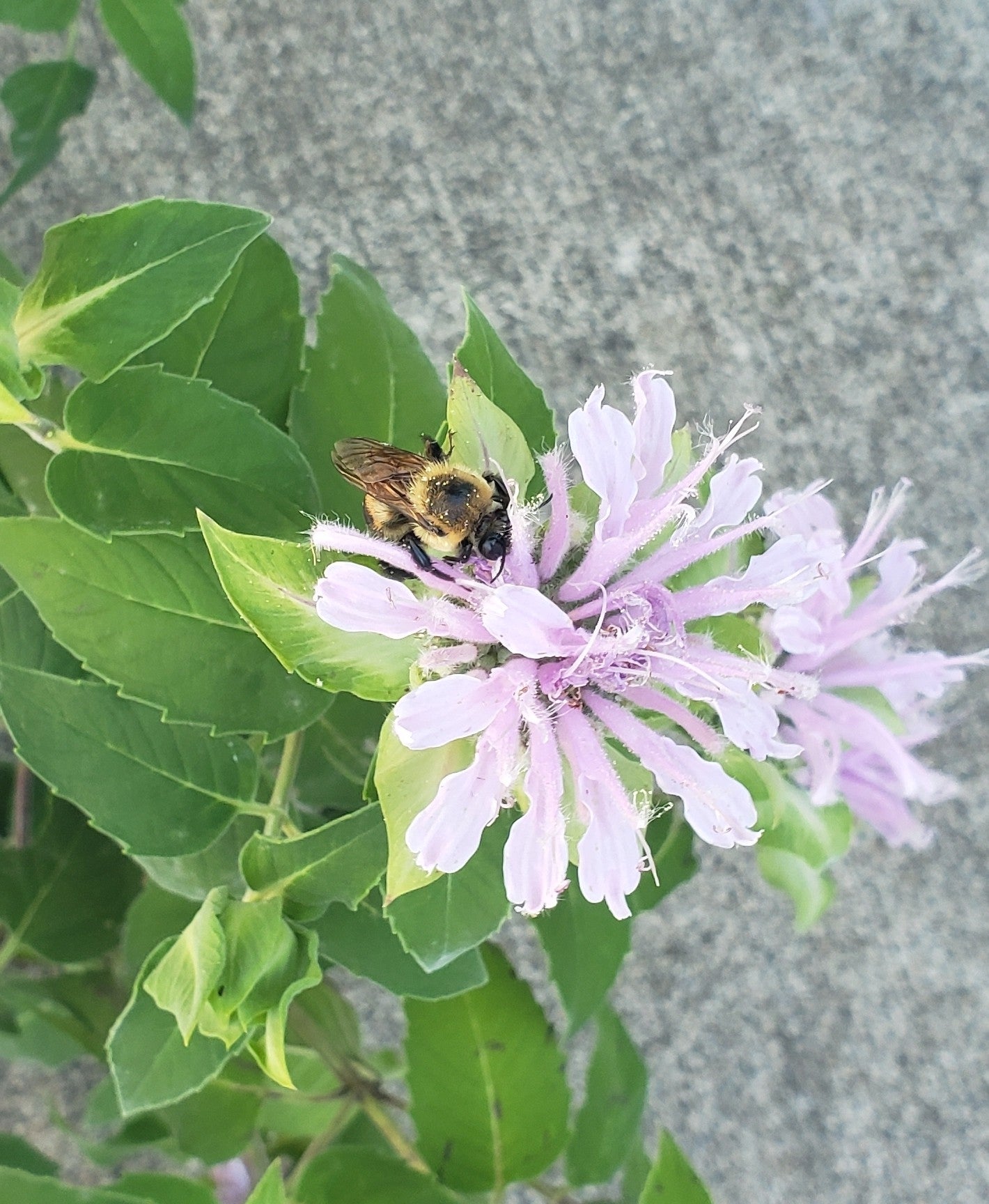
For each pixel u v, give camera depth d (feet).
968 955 1.16
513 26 1.07
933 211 1.15
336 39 1.04
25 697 0.45
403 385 0.53
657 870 0.54
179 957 0.43
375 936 0.48
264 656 0.46
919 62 1.14
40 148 0.75
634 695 0.42
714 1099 1.11
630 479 0.40
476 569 0.42
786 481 1.12
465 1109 0.55
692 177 1.11
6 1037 0.71
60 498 0.44
